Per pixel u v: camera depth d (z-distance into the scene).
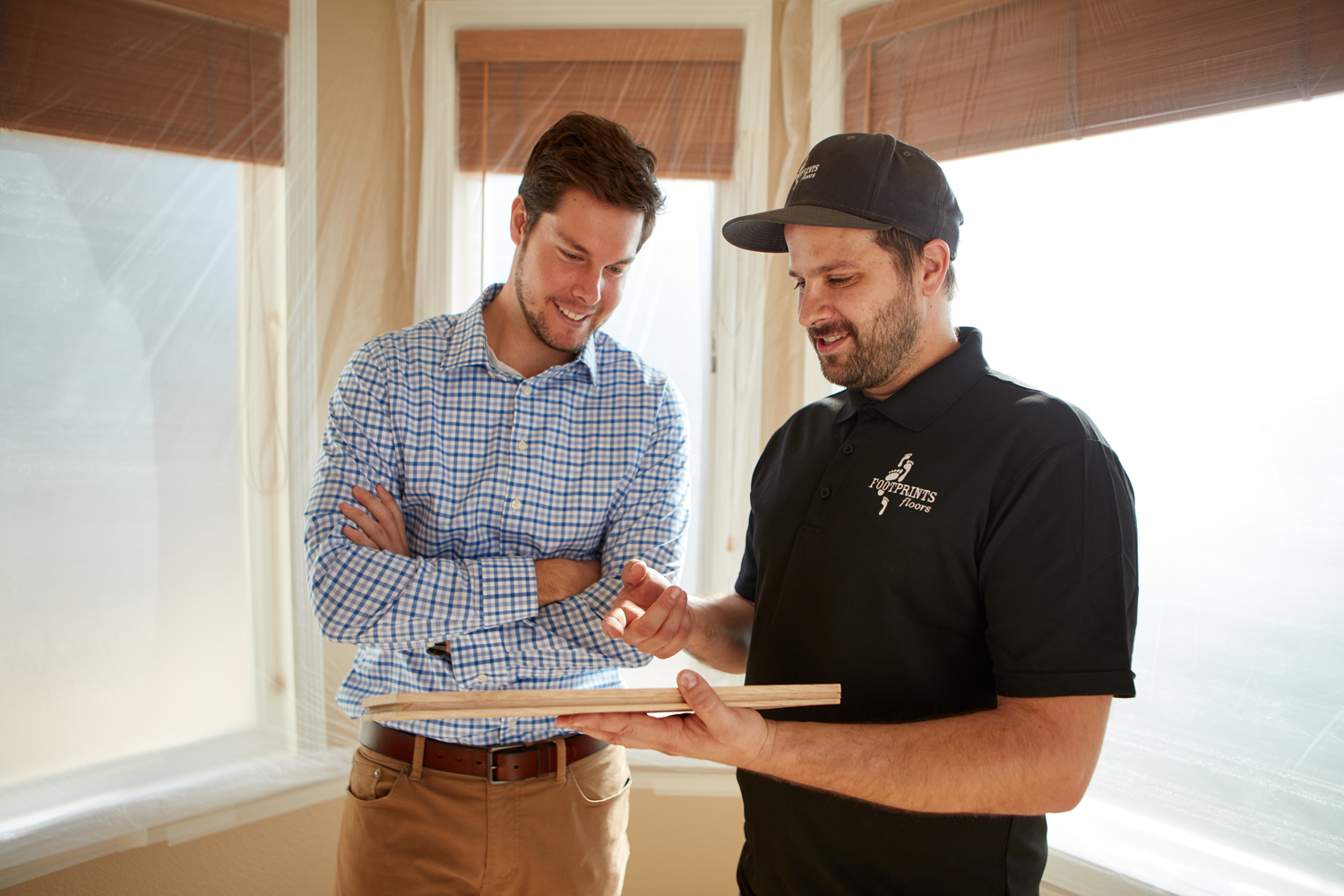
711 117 1.99
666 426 1.35
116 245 1.70
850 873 0.96
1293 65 1.36
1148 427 1.55
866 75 1.89
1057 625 0.84
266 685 1.88
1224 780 1.47
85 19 1.65
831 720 0.97
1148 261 1.54
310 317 1.90
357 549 1.16
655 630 1.01
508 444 1.29
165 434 1.76
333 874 1.95
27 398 1.62
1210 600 1.48
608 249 1.19
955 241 1.02
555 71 2.00
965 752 0.80
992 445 0.93
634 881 2.01
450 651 1.19
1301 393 1.39
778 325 2.02
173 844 1.77
